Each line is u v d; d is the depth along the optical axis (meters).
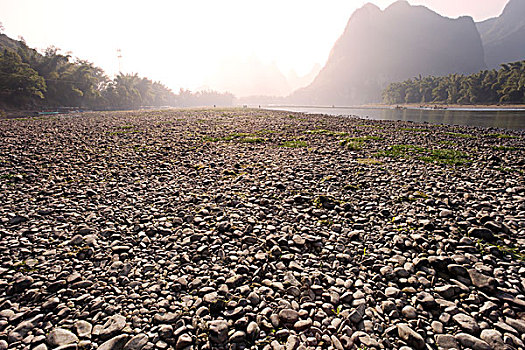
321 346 3.41
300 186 9.18
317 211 7.16
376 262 5.06
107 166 12.16
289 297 4.24
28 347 3.38
